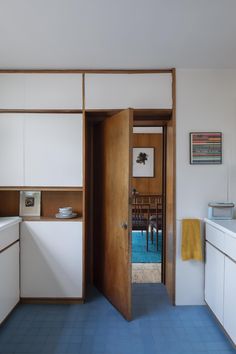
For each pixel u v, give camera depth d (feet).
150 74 9.02
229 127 9.07
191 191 9.08
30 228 9.04
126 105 9.00
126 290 8.12
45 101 9.04
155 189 21.58
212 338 7.34
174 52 7.79
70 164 9.15
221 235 7.47
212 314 8.36
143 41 7.12
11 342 7.11
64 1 5.40
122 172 8.25
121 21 6.16
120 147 8.38
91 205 10.78
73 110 9.08
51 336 7.37
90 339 7.25
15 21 6.14
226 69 9.02
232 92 9.03
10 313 8.38
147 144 21.53
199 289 9.06
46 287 9.06
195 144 9.01
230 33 6.73
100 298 9.54
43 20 6.11
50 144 9.12
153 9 5.70
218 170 9.09
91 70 9.00
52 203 10.05
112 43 7.23
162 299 9.54
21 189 9.13
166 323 8.03
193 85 9.02
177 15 5.93
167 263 10.07
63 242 9.02
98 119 10.13
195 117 9.03
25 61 8.39
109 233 9.21
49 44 7.27
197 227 8.90
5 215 9.88
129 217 7.95
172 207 9.18
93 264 10.77
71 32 6.64
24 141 9.09
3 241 7.78
